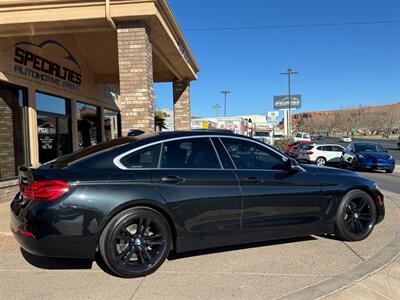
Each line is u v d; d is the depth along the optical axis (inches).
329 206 213.0
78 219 159.9
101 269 180.9
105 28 329.4
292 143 1338.6
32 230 158.1
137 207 169.8
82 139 528.4
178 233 177.5
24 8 308.8
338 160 919.0
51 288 159.8
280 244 217.2
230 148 197.6
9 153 373.7
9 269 181.5
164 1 323.3
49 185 159.8
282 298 149.2
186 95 602.2
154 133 196.7
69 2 307.0
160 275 172.4
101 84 589.6
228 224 187.2
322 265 184.1
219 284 162.4
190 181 180.7
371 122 5364.2
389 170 736.3
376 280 165.8
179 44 436.1
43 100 429.7
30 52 390.3
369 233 225.3
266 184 197.2
